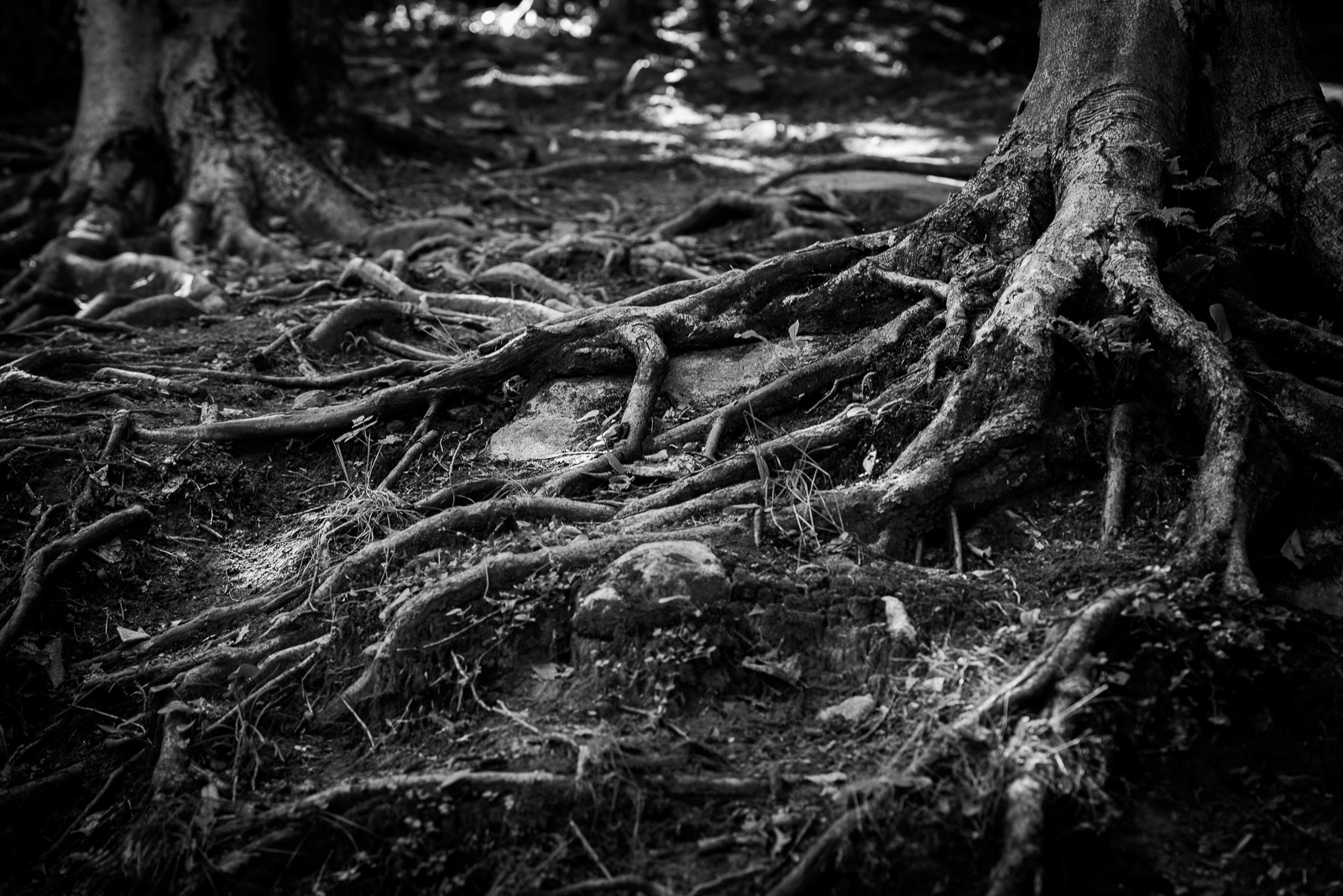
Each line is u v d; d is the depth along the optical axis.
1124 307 4.90
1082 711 3.80
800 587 4.33
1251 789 3.81
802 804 3.78
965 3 20.45
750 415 5.37
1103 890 3.59
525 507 4.93
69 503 5.59
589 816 3.84
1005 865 3.45
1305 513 4.59
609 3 18.42
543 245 8.16
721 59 17.42
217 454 5.91
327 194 9.38
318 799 4.05
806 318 5.86
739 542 4.55
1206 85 5.64
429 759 4.14
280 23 10.30
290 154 9.62
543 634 4.39
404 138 11.23
